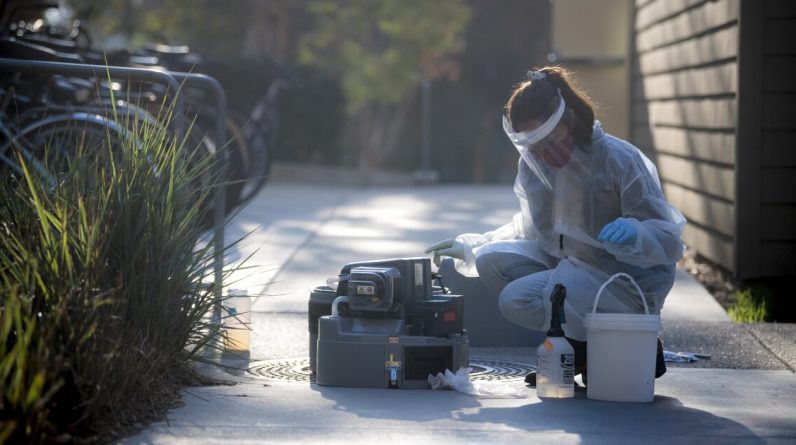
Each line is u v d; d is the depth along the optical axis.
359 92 57.88
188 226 12.43
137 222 11.52
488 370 13.62
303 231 25.86
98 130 17.88
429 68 69.44
